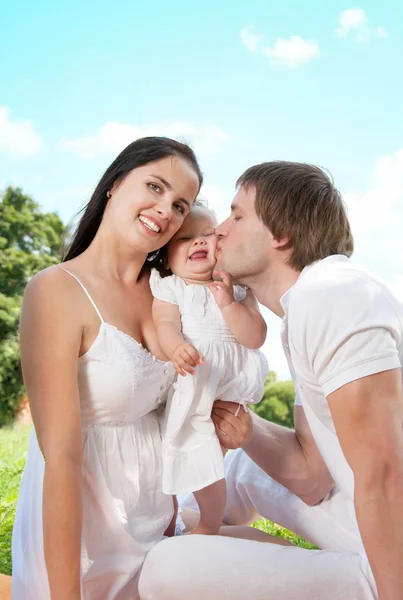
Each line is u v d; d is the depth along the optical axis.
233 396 2.75
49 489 2.20
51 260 17.61
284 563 2.23
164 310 2.71
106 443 2.47
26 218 17.62
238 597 2.23
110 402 2.44
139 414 2.56
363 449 2.05
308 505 2.91
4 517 4.40
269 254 2.57
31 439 2.62
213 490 2.75
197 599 2.27
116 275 2.66
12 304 15.35
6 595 3.07
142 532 2.50
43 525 2.20
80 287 2.48
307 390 2.29
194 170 2.72
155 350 2.68
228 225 2.65
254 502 3.12
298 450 2.88
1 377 14.34
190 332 2.71
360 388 2.06
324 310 2.14
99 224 2.76
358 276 2.23
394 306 2.20
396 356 2.10
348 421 2.07
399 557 1.97
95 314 2.46
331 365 2.10
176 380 2.63
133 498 2.49
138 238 2.60
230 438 2.72
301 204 2.49
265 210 2.52
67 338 2.35
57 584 2.14
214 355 2.68
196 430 2.64
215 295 2.70
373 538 1.99
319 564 2.22
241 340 2.72
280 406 12.12
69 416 2.27
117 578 2.39
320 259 2.50
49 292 2.40
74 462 2.24
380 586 1.98
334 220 2.51
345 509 2.80
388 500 2.01
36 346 2.34
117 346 2.43
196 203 2.96
